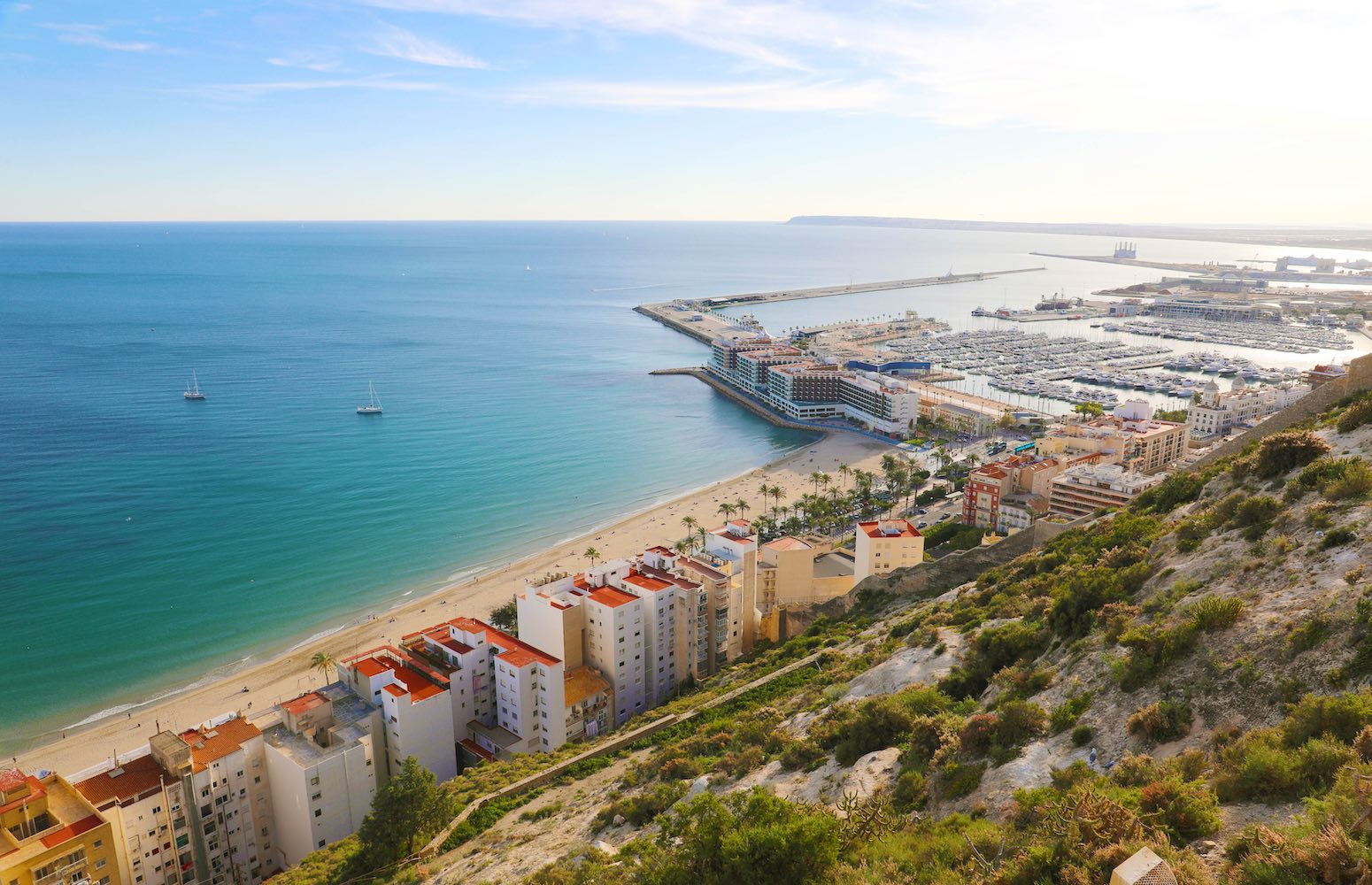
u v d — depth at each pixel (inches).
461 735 6284.5
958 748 2930.6
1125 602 3373.5
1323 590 2615.7
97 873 4382.4
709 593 7209.6
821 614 7362.2
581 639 6855.3
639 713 6732.3
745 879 2253.9
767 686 5590.6
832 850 2274.9
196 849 4982.8
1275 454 3860.7
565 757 5482.3
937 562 6835.6
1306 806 1766.7
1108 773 2352.4
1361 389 5506.9
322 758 5157.5
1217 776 2048.5
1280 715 2278.5
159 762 5049.2
